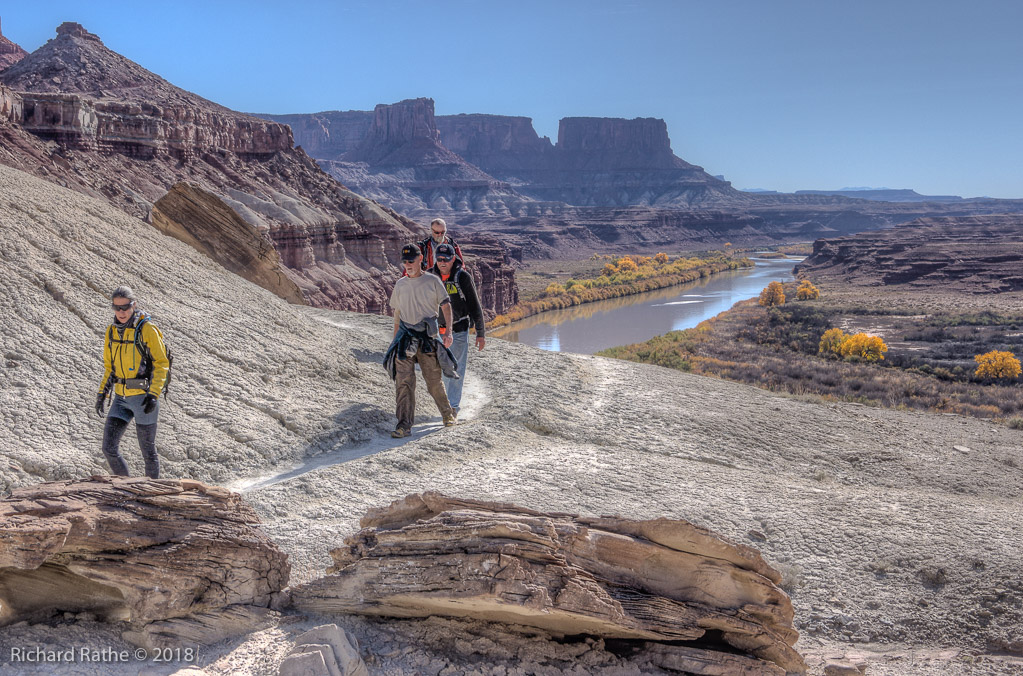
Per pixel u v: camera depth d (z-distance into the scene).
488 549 4.31
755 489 9.06
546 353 16.48
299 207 70.50
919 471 11.36
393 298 9.62
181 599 4.22
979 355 63.94
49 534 3.87
